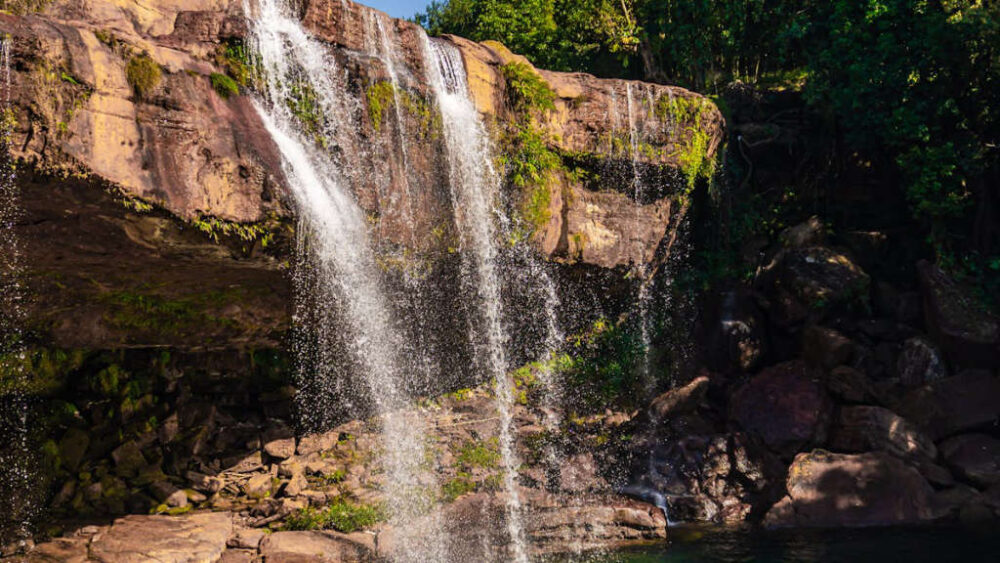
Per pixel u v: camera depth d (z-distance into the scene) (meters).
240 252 6.39
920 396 10.91
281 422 10.17
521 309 10.66
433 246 8.26
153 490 8.68
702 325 13.25
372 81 7.55
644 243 11.11
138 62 5.60
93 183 5.26
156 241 5.97
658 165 10.85
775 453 10.61
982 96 12.97
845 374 11.33
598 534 8.72
